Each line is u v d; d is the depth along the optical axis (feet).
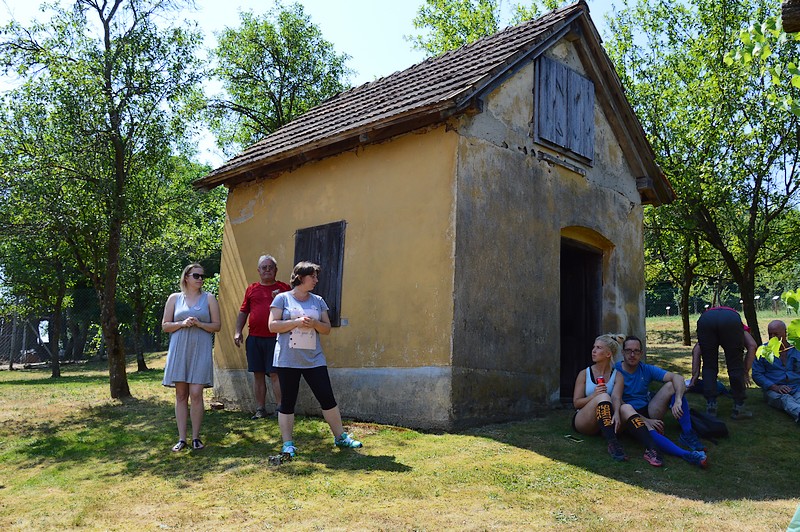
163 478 17.15
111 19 35.45
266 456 18.75
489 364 23.27
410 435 20.89
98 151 34.22
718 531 12.86
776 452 19.30
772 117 43.65
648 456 18.08
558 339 27.07
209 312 20.83
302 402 27.14
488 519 13.16
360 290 25.49
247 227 32.04
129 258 42.06
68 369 83.66
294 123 35.99
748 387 28.37
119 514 14.17
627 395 20.58
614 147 33.58
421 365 22.66
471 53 30.17
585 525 12.95
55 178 33.06
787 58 39.65
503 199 25.00
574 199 29.50
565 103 29.48
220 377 31.42
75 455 20.44
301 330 18.70
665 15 54.54
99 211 35.01
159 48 35.09
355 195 26.63
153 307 75.41
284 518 13.32
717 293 79.71
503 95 25.89
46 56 32.60
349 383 25.04
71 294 88.99
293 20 80.64
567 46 30.60
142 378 54.13
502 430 21.63
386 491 14.96
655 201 36.70
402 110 23.59
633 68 56.18
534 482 15.89
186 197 40.45
